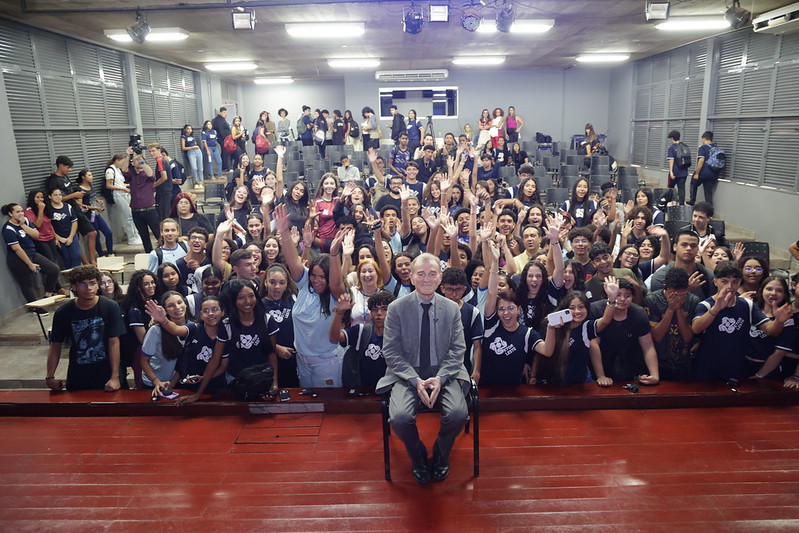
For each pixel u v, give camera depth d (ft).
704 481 9.57
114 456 10.63
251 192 27.12
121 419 11.96
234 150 43.93
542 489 9.42
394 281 14.58
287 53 38.27
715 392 11.91
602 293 14.15
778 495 9.21
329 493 9.43
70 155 29.12
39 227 22.66
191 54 37.65
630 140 48.83
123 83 35.14
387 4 23.95
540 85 54.75
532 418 11.67
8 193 22.30
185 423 11.76
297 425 11.59
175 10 23.90
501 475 9.81
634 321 12.15
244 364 12.34
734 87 33.04
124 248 29.22
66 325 12.54
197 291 15.30
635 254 15.30
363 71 51.75
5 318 21.44
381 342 11.99
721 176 34.06
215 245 14.74
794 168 27.94
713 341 12.37
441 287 11.75
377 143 49.11
